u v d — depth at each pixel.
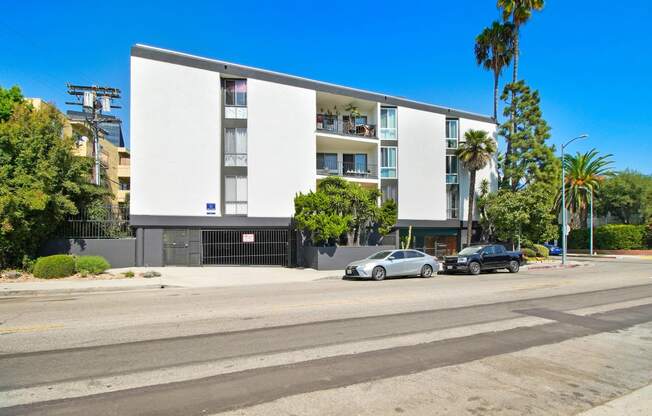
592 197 45.62
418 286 15.51
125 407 4.27
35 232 17.77
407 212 29.84
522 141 31.77
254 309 10.15
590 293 13.48
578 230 47.53
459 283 16.64
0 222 16.14
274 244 25.03
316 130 26.78
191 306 10.67
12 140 17.14
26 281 15.99
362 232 25.61
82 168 20.23
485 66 38.00
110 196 23.20
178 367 5.57
